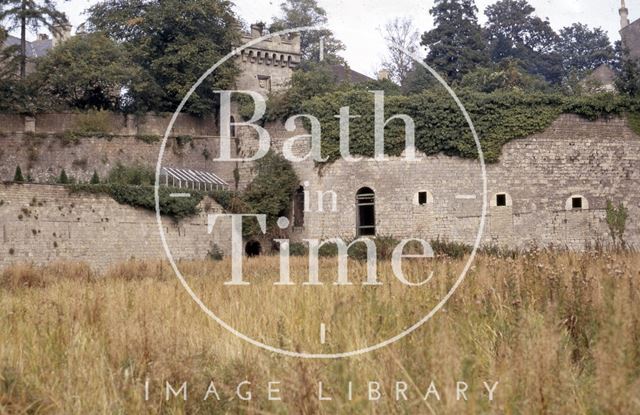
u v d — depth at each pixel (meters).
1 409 10.64
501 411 9.36
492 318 13.60
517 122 59.97
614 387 8.87
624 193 60.41
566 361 10.50
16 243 47.72
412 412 9.67
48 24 69.00
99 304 16.97
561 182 60.19
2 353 13.09
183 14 67.38
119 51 66.81
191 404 11.16
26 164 59.91
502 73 82.81
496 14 115.06
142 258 51.53
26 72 75.31
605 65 100.12
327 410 10.18
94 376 11.63
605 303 12.20
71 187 50.56
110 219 52.12
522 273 16.52
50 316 15.98
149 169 61.59
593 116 60.56
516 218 58.84
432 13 89.75
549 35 115.62
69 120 63.78
